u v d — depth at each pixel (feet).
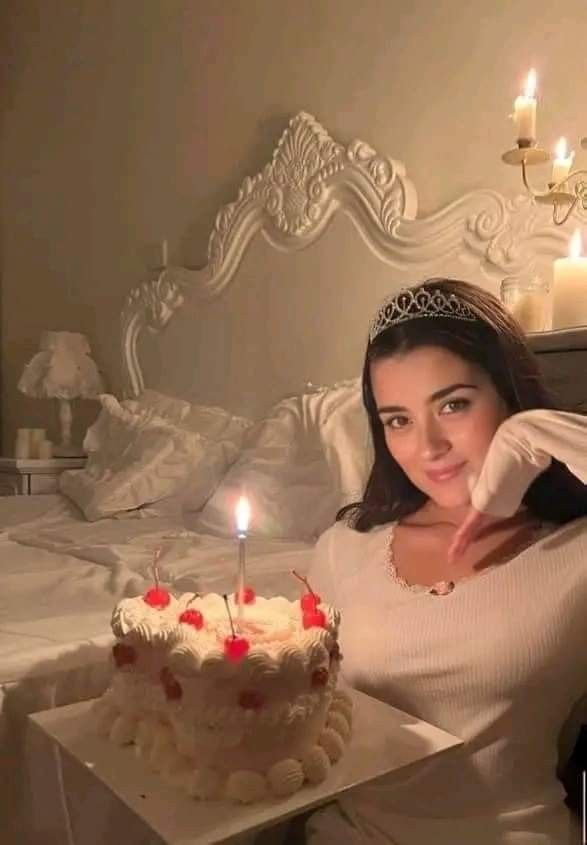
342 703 2.89
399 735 2.81
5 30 12.79
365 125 7.48
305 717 2.51
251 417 8.55
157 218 10.12
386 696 3.11
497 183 6.37
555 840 2.87
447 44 6.74
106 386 11.00
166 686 2.55
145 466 7.88
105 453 8.87
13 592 4.69
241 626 2.73
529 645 2.86
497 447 3.01
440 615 3.02
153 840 3.11
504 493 3.02
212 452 7.61
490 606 2.96
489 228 6.24
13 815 3.20
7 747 3.19
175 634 2.61
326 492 6.12
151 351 9.96
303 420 6.78
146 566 5.36
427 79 6.91
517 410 3.25
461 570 3.17
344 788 2.48
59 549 6.17
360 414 6.25
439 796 2.95
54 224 11.91
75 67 11.36
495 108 6.39
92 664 3.44
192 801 2.39
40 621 3.84
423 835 2.93
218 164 9.23
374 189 7.16
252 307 8.50
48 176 12.00
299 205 7.88
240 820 2.28
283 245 8.11
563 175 5.48
